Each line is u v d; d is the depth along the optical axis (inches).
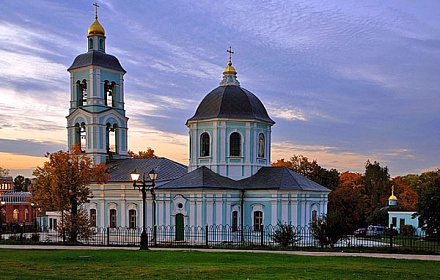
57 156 2084.2
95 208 2461.9
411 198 4168.3
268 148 2321.6
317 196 2142.0
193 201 2037.4
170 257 1125.1
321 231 1563.7
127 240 2167.8
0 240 1891.0
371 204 4065.0
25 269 917.8
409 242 1708.9
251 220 2085.4
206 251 1315.2
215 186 2042.3
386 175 4308.6
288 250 1413.6
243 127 2206.0
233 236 2049.7
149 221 2265.0
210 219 2012.8
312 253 1300.4
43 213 3110.2
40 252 1267.2
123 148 2706.7
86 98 2630.4
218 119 2182.6
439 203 2094.0
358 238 2191.2
